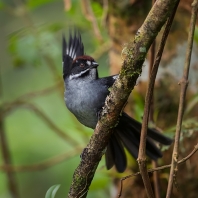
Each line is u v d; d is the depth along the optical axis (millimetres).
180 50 9648
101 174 9922
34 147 13703
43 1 11430
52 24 11797
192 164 9273
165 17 5574
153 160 8234
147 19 5660
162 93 9633
